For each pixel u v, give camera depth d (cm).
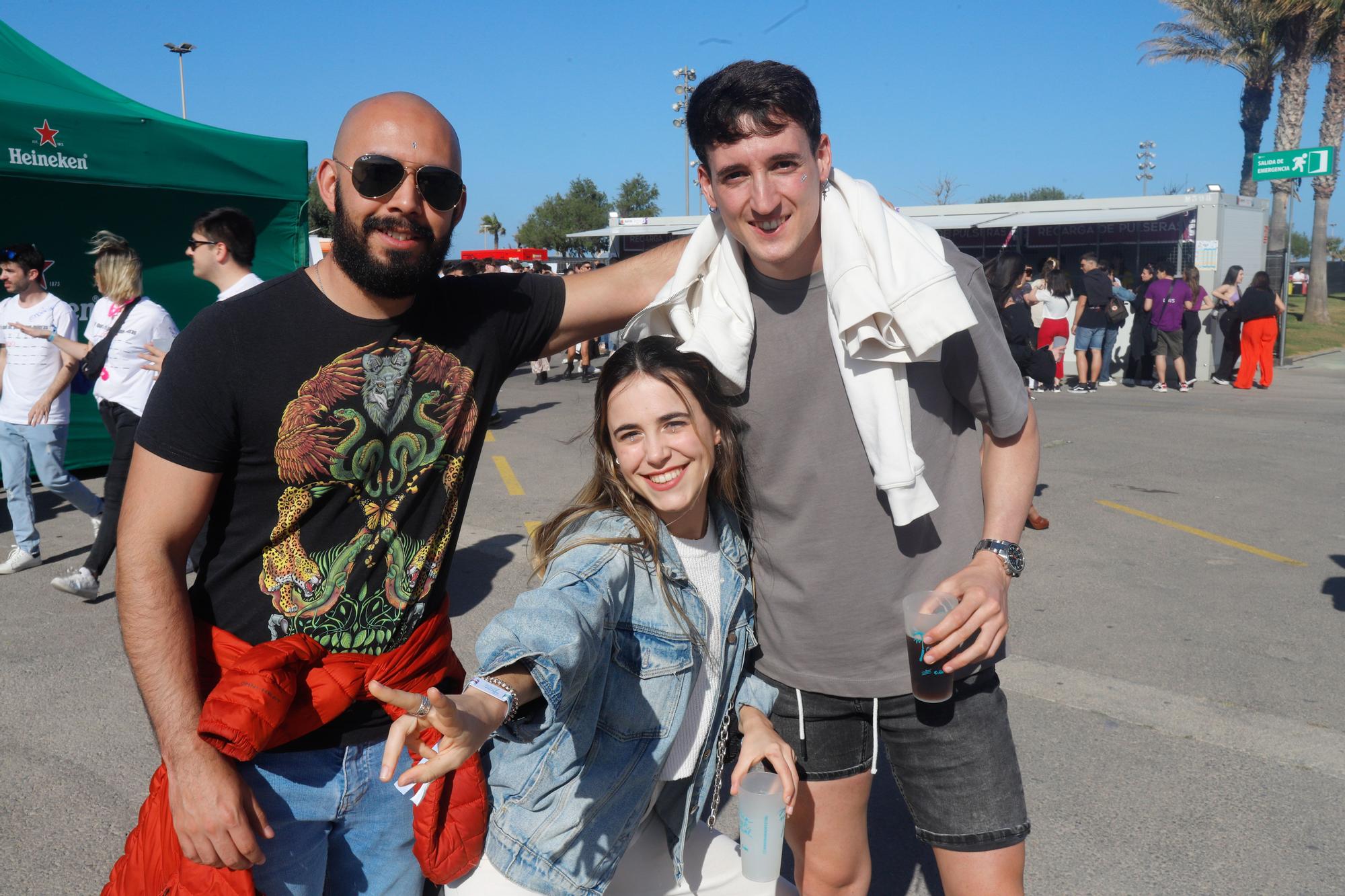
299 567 181
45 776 366
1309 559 624
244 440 176
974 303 193
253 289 180
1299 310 3278
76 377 611
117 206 881
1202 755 375
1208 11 2817
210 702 167
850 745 218
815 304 198
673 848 207
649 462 188
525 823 188
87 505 643
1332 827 326
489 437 1115
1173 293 1488
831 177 198
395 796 195
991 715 205
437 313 191
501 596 565
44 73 824
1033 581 584
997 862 204
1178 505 764
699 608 196
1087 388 1521
